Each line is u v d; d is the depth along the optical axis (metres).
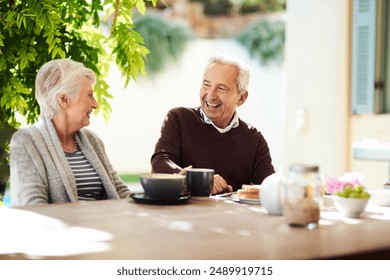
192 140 3.04
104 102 3.53
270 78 12.47
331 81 5.79
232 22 12.61
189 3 12.32
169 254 1.50
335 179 2.52
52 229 1.77
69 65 2.75
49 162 2.65
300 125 5.98
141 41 3.52
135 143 11.62
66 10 3.41
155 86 11.92
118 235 1.70
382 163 5.47
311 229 1.82
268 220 1.96
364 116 5.61
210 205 2.26
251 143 3.11
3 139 3.28
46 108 2.73
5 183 3.31
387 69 5.67
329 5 5.77
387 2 5.62
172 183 2.25
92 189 2.80
